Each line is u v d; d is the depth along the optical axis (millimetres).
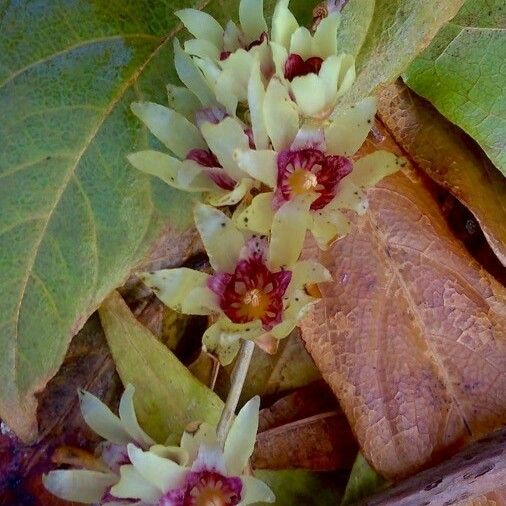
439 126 154
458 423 150
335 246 149
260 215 111
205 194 124
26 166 128
